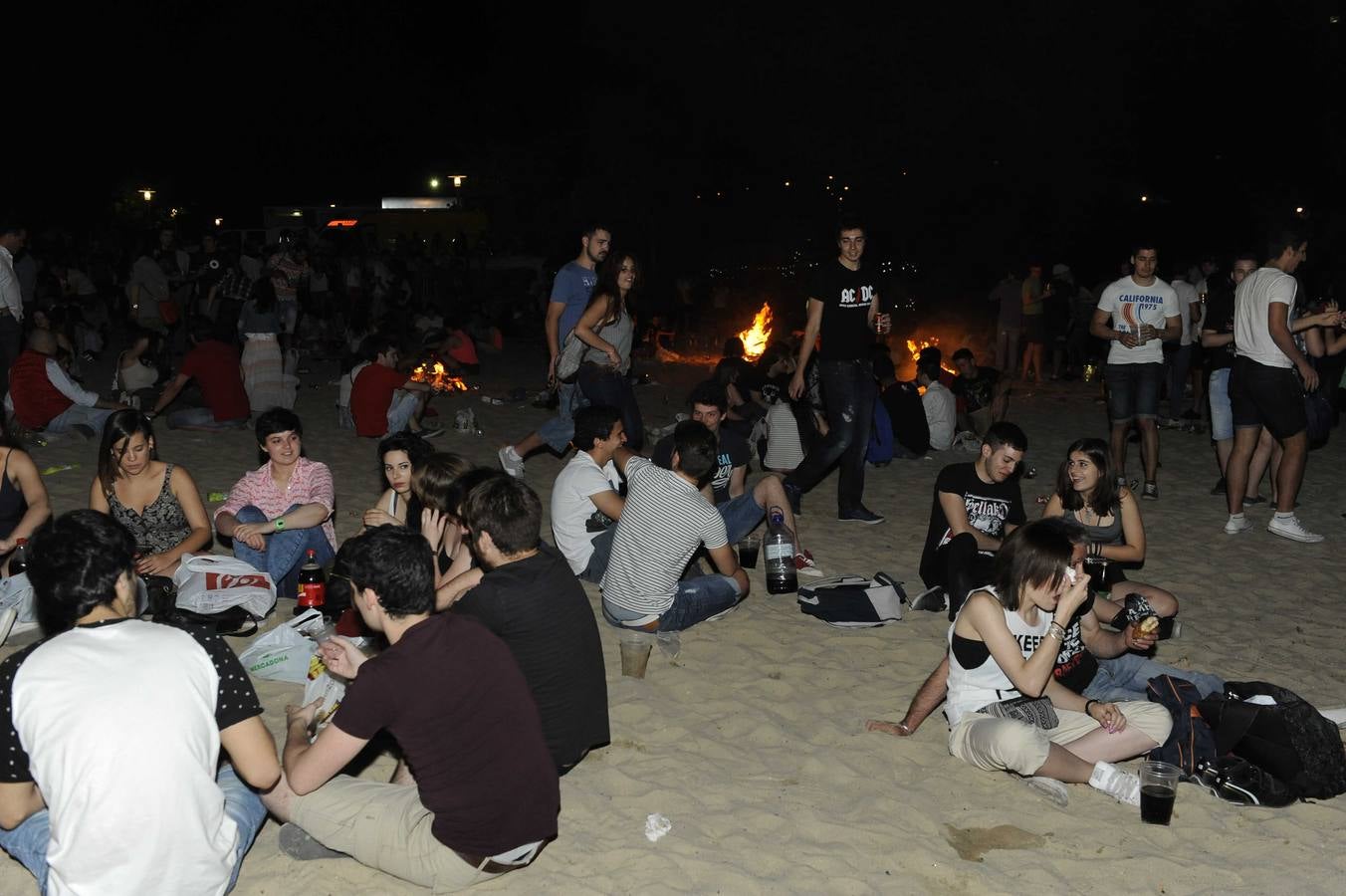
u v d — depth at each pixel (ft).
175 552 19.89
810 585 22.08
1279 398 27.32
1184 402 47.24
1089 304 57.21
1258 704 15.70
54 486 28.96
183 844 10.66
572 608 14.66
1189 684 16.30
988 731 15.58
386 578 12.01
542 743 12.50
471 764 12.04
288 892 12.64
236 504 21.22
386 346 37.11
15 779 10.81
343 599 19.43
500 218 103.14
